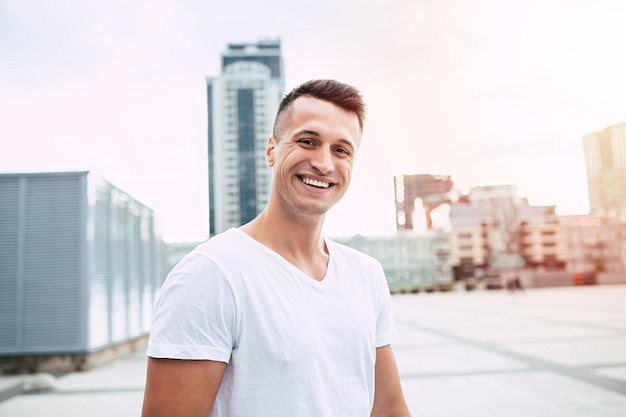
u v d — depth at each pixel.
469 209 76.44
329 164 1.25
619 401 5.69
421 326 15.15
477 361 8.55
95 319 8.85
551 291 41.66
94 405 5.99
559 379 6.90
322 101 1.29
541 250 74.31
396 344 11.10
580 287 50.00
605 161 85.94
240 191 116.94
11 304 8.56
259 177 117.56
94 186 9.05
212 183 117.94
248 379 1.11
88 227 8.77
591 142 87.62
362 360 1.26
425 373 7.64
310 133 1.26
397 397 1.49
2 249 8.68
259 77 120.75
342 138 1.28
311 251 1.32
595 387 6.39
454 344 10.76
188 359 1.06
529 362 8.27
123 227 10.62
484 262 74.38
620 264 72.44
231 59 132.75
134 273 11.27
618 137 85.00
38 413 5.69
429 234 71.81
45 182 8.82
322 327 1.19
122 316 10.27
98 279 9.09
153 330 1.11
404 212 121.38
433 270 70.38
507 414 5.32
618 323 13.87
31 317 8.54
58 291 8.62
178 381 1.06
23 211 8.77
